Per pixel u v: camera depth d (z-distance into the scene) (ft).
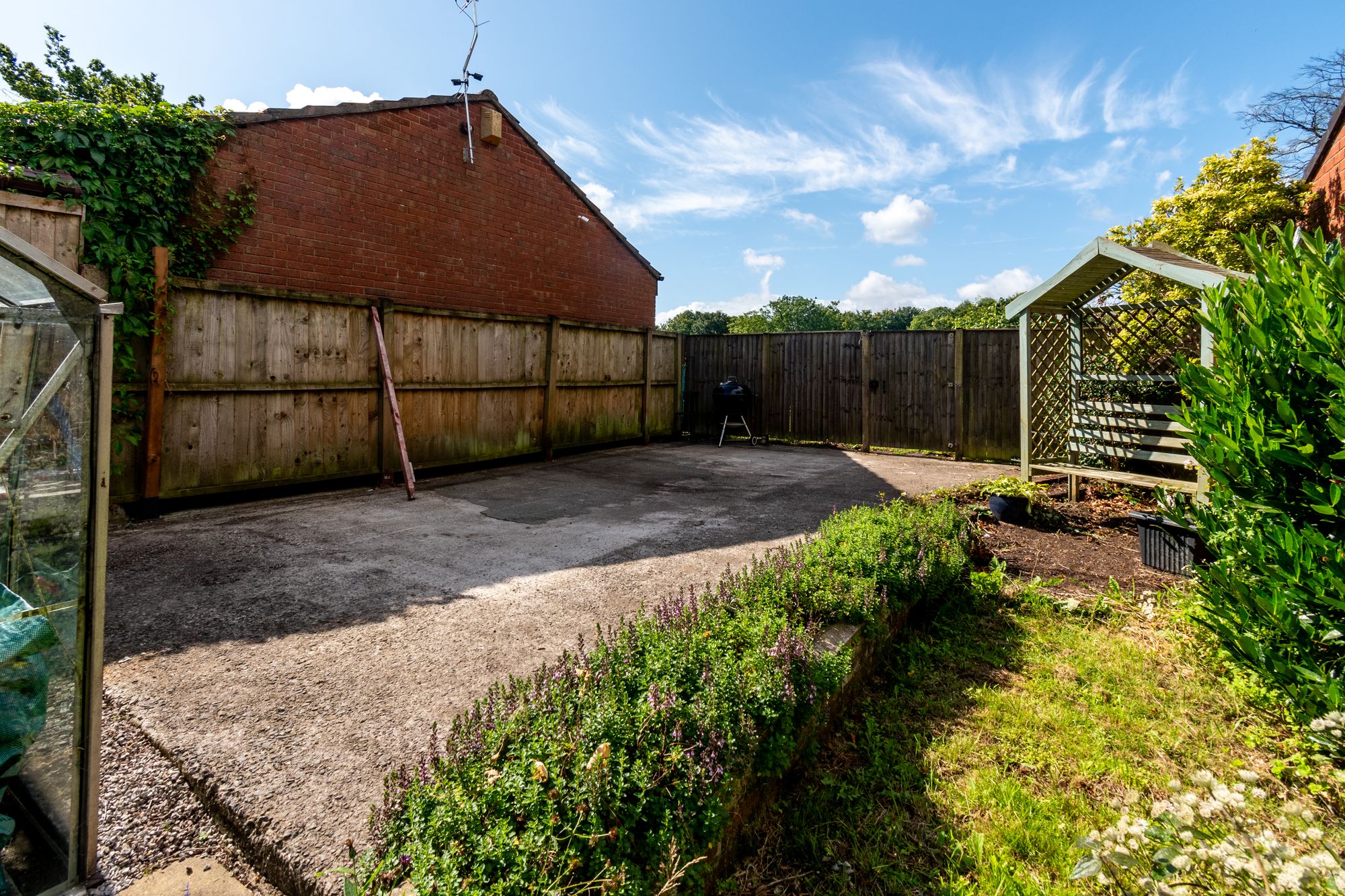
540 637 8.86
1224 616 7.64
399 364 20.83
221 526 14.55
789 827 5.80
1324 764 6.40
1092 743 7.12
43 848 4.66
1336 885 3.65
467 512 16.85
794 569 8.95
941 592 10.49
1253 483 7.48
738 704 5.58
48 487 4.61
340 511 16.52
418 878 3.60
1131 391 17.44
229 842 5.22
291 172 19.76
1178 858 3.90
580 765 4.31
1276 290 7.30
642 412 33.01
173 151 16.61
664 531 15.01
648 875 4.11
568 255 30.35
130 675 7.58
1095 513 16.67
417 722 6.64
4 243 3.88
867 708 7.86
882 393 30.73
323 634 8.87
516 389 25.30
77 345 4.49
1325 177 23.47
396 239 22.97
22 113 14.24
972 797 6.18
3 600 4.52
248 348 17.01
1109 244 15.92
